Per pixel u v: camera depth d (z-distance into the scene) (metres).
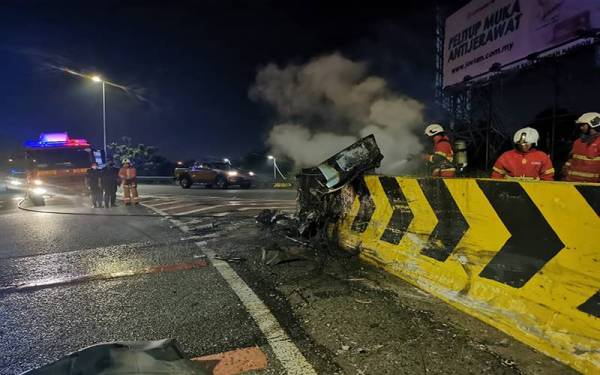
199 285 4.63
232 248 6.46
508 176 4.81
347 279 4.62
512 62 9.49
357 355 2.95
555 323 2.89
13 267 5.72
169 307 3.98
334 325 3.44
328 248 5.87
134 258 6.02
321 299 4.04
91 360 2.40
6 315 3.90
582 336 2.71
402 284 4.39
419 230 4.46
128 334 3.41
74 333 3.47
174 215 10.76
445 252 4.05
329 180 5.70
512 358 2.83
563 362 2.73
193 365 2.55
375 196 5.35
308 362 2.89
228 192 20.20
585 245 2.79
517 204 3.28
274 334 3.34
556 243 2.98
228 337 3.31
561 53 8.30
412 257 4.51
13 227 9.56
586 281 2.76
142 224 9.37
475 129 11.95
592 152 4.96
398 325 3.39
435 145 6.20
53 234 8.35
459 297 3.71
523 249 3.23
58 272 5.38
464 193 3.82
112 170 13.65
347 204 6.00
